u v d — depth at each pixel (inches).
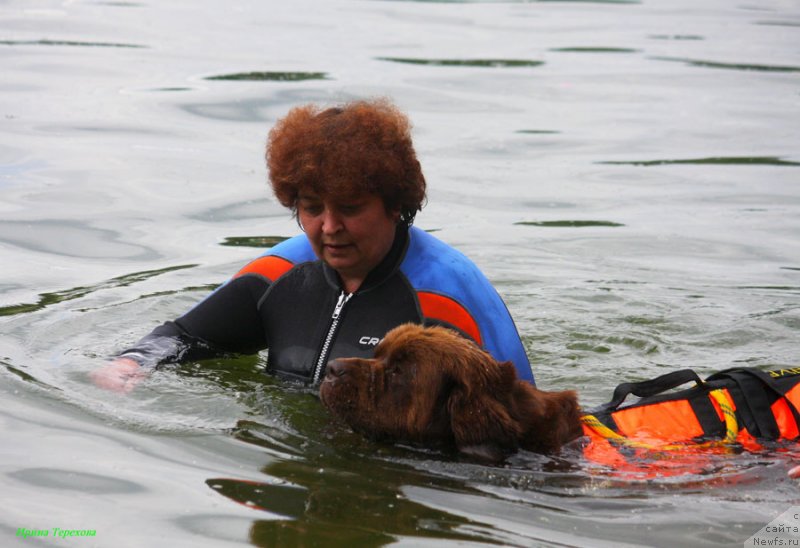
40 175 737.6
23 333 489.1
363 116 399.5
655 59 1178.0
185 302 546.6
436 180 768.9
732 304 582.2
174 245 633.0
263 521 325.4
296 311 441.7
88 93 943.7
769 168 814.5
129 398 418.0
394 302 424.8
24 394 415.5
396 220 419.2
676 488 353.7
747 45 1272.1
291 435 393.4
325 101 919.0
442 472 365.1
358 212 400.8
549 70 1107.9
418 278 426.0
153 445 378.9
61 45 1128.8
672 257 649.0
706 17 1492.4
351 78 1016.9
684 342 535.8
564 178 785.6
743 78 1095.6
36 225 650.8
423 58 1132.5
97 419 397.7
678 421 395.2
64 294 549.3
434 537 317.7
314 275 442.3
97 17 1295.5
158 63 1059.9
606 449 376.8
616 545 314.7
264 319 450.9
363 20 1363.2
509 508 338.6
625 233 684.7
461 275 427.8
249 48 1144.2
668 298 588.7
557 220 705.6
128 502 334.6
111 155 784.9
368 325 425.4
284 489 348.2
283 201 415.5
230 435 390.9
